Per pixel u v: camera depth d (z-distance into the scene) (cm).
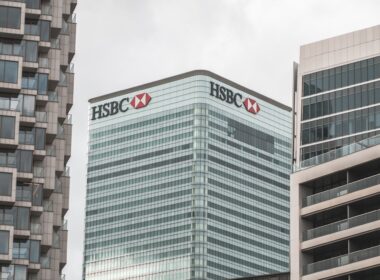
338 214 11194
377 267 10394
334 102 18412
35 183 11144
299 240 11194
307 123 18575
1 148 11062
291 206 11400
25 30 11612
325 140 18200
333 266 10794
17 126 11100
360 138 17925
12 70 11281
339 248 11069
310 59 18838
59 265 11494
